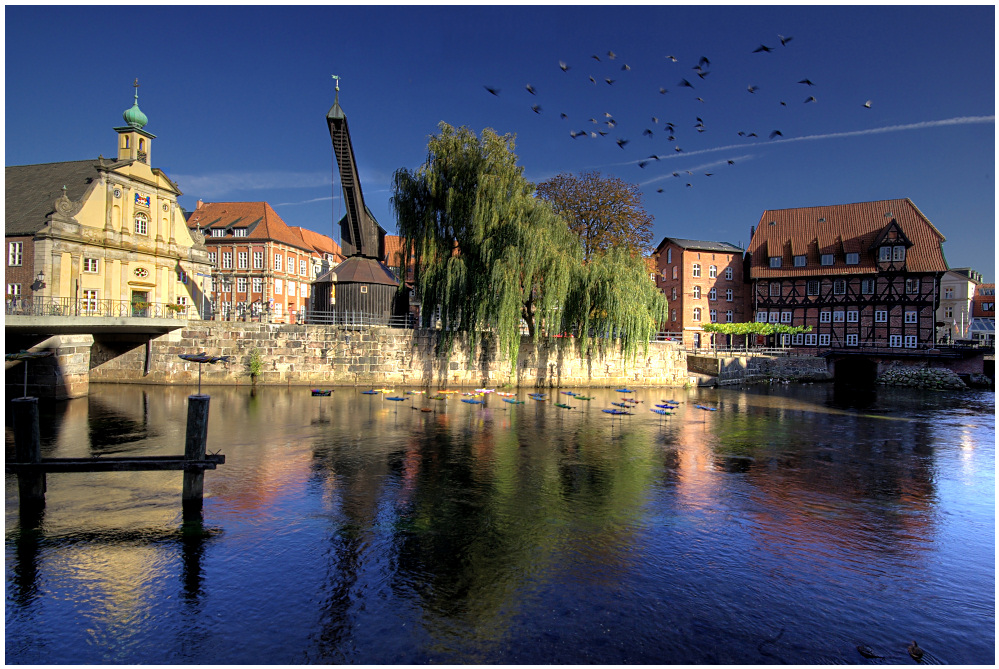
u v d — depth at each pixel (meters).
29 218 30.02
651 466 16.33
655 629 7.65
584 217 44.06
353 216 37.47
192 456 11.56
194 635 7.23
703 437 20.84
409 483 14.09
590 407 27.86
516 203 30.45
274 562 9.36
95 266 30.47
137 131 33.47
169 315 34.62
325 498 12.72
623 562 9.74
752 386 41.50
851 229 56.38
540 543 10.48
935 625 7.97
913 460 17.77
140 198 33.44
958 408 30.47
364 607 8.01
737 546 10.57
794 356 47.56
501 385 34.81
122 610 7.80
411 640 7.22
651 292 36.19
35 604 7.90
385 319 38.31
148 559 9.35
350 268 38.78
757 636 7.57
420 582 8.81
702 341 58.31
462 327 31.39
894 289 52.91
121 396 27.52
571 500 13.05
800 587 8.98
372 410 25.09
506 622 7.71
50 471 10.95
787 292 57.19
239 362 31.91
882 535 11.30
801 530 11.48
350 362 32.78
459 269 30.09
